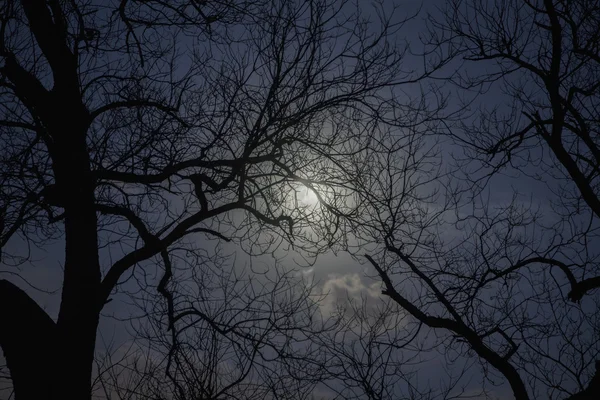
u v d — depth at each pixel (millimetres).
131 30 8438
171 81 8148
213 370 7410
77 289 7133
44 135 7613
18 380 6469
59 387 6531
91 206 7582
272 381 7629
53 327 6848
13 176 6961
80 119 7703
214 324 7648
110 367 7391
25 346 6547
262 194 8375
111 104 7926
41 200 7266
